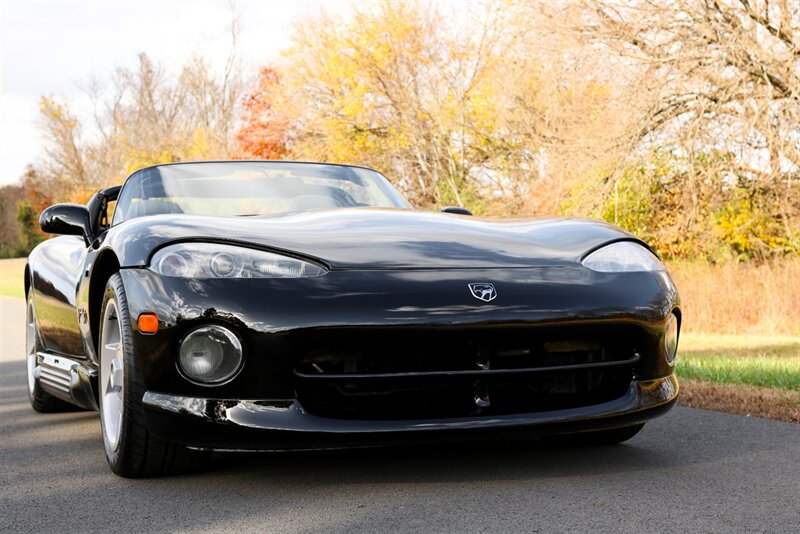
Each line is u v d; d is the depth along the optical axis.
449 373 2.44
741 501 2.35
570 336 2.54
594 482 2.56
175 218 2.77
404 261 2.57
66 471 2.94
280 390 2.40
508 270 2.61
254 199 3.56
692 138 10.59
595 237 2.88
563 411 2.55
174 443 2.58
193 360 2.42
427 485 2.55
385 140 18.66
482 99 16.30
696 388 4.47
